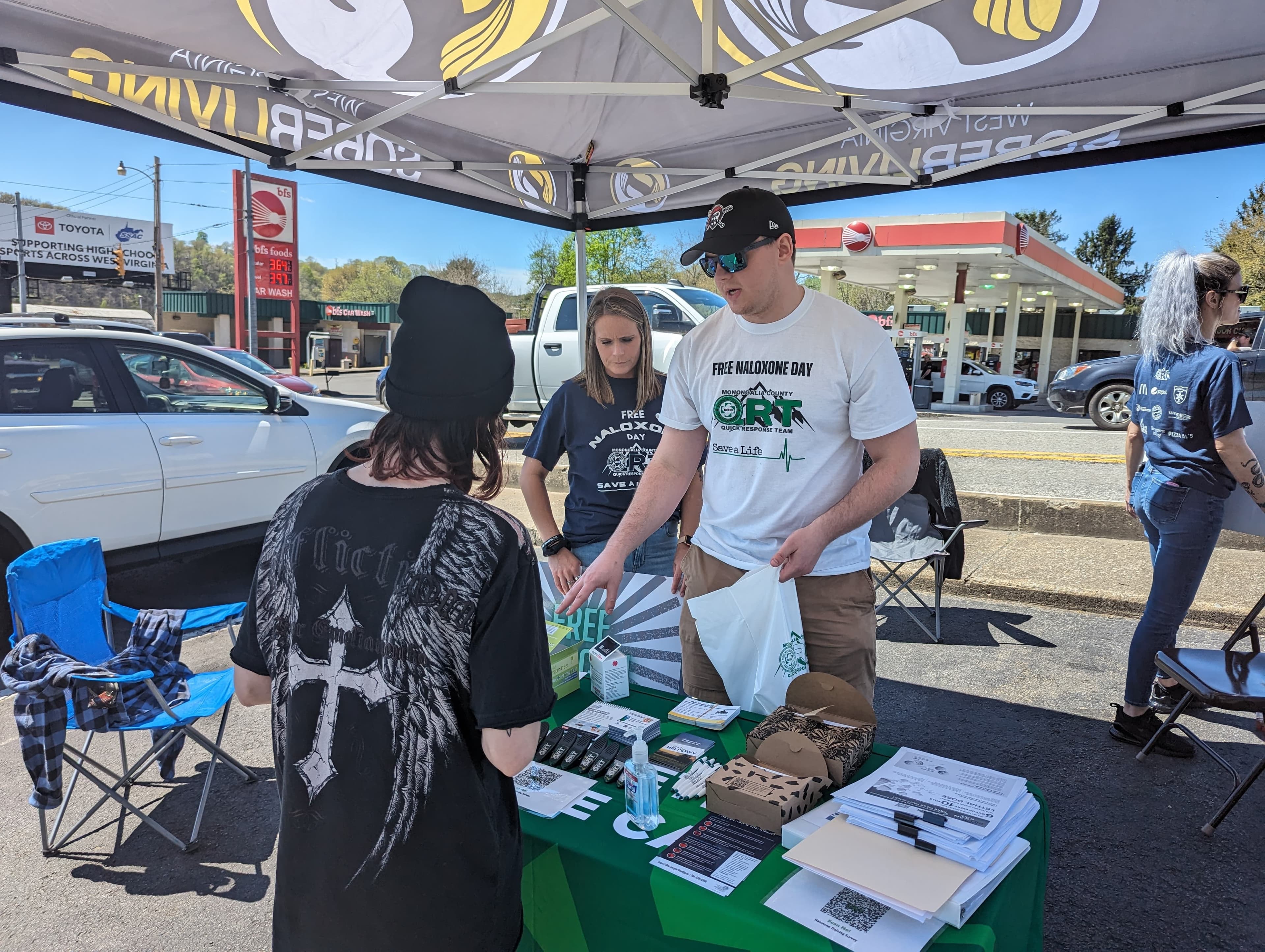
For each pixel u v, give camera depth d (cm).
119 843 269
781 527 211
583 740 180
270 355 4381
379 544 104
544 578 254
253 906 237
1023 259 1733
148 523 471
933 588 544
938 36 270
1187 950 212
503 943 113
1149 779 299
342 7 241
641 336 282
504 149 392
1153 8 245
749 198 196
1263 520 318
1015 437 1071
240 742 344
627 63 304
